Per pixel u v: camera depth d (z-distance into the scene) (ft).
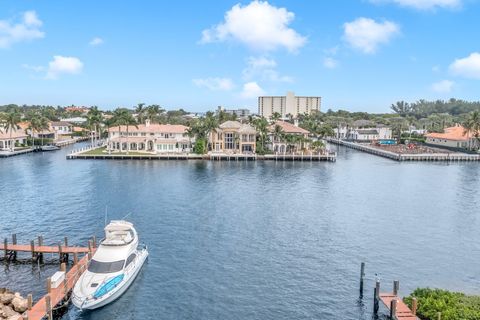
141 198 264.93
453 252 175.73
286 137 504.43
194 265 157.58
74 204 246.88
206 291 137.18
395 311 116.37
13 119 502.79
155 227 204.03
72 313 123.44
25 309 122.01
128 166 407.85
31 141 561.84
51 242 180.65
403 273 153.79
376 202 264.93
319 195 284.00
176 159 463.42
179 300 131.23
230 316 122.62
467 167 439.63
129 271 137.59
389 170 410.31
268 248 177.06
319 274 151.64
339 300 132.87
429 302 119.65
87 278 129.90
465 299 122.72
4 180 322.55
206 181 330.13
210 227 205.36
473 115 557.33
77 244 178.19
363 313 125.59
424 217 229.45
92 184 309.42
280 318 122.21
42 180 323.78
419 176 372.99
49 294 124.88
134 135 529.04
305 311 126.21
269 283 143.74
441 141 620.08
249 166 423.64
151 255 166.71
